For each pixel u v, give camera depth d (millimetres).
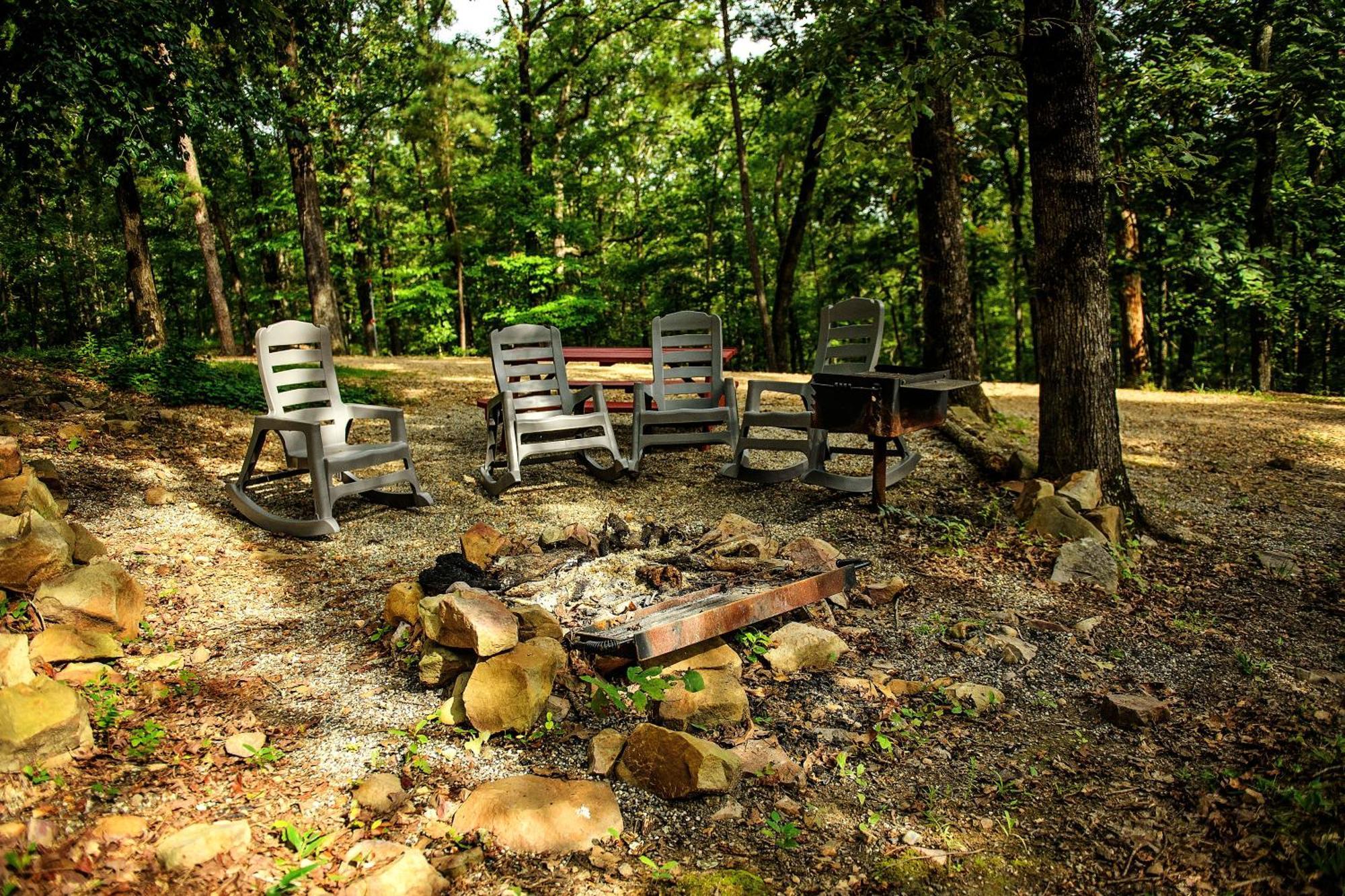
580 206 23484
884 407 5105
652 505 5543
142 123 6027
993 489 5848
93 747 2475
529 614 3127
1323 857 2125
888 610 3926
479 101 16750
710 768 2490
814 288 25734
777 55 7406
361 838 2223
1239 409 10391
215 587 4004
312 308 14328
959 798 2572
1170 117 10406
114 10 5781
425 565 4441
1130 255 15273
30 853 1947
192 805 2283
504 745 2748
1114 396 5395
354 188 20516
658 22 18234
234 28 7879
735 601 3225
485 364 13812
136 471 5629
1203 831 2395
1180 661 3543
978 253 19531
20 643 2557
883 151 7395
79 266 20688
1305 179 13352
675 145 21953
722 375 6637
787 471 6008
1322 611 4102
